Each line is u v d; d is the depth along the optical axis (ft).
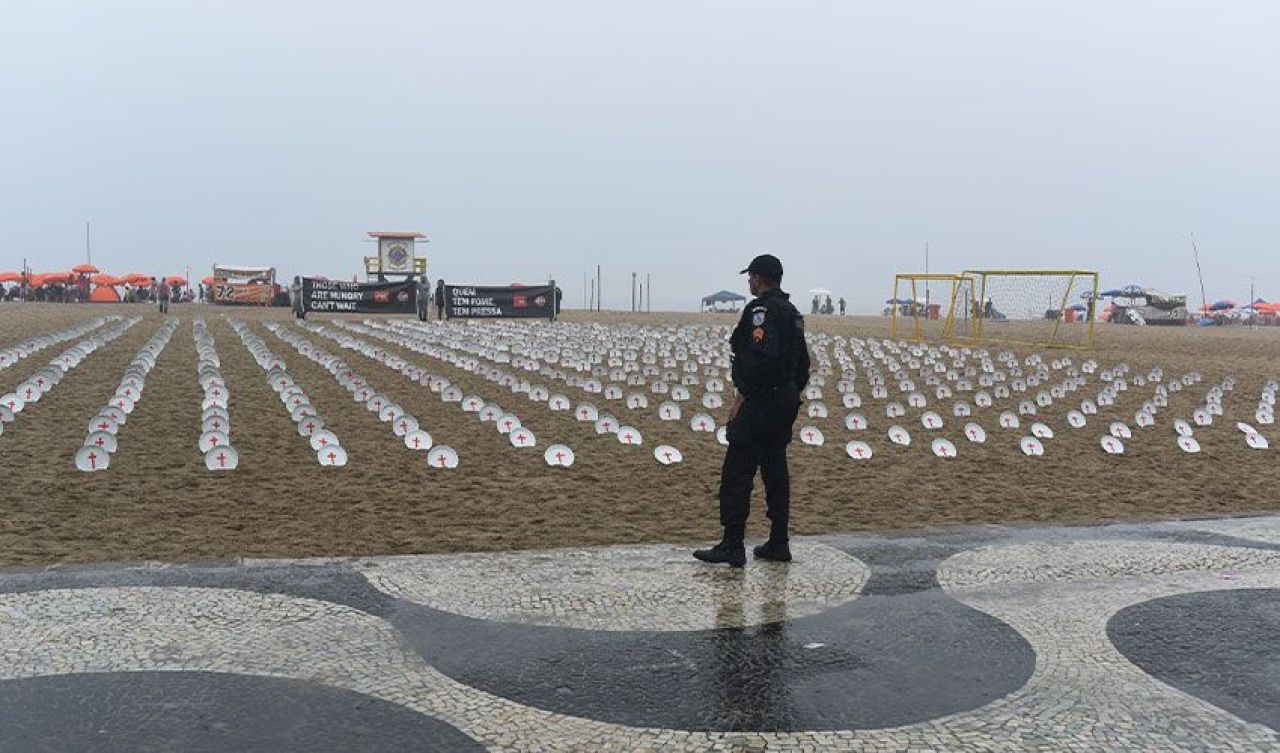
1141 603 19.74
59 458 32.81
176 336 85.05
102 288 186.19
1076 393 62.80
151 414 42.70
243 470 31.81
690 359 79.15
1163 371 76.33
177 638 16.67
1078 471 36.11
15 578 19.79
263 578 20.15
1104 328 142.82
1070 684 15.52
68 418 41.39
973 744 13.41
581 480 32.14
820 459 37.19
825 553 23.24
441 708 14.23
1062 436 44.88
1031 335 120.88
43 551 22.00
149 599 18.62
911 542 24.53
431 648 16.55
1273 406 56.08
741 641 17.16
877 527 26.45
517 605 18.86
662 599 19.42
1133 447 41.93
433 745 13.07
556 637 17.20
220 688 14.73
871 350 88.89
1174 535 25.73
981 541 24.73
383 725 13.62
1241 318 214.07
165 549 22.49
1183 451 40.91
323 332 93.20
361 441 37.96
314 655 16.11
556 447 35.14
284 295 168.96
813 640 17.29
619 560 22.25
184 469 31.68
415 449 36.58
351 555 22.34
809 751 13.12
